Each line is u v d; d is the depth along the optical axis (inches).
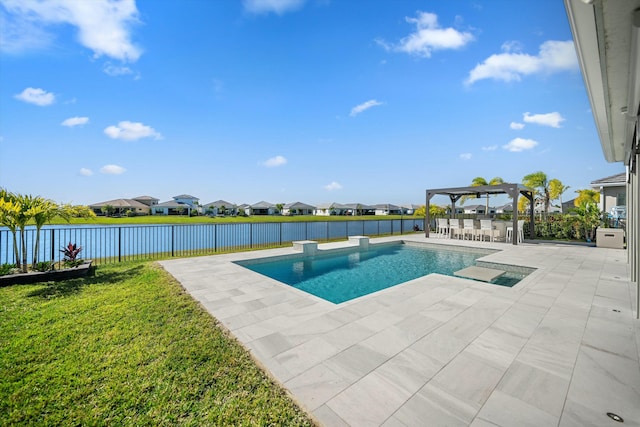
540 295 183.0
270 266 327.3
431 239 529.7
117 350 111.7
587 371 95.7
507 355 106.7
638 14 72.9
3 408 78.7
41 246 592.7
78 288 199.9
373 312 152.8
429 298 176.6
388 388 86.4
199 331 129.2
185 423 73.7
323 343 117.1
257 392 85.8
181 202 2256.4
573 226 514.3
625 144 212.5
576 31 85.5
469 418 73.0
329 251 396.2
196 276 238.4
